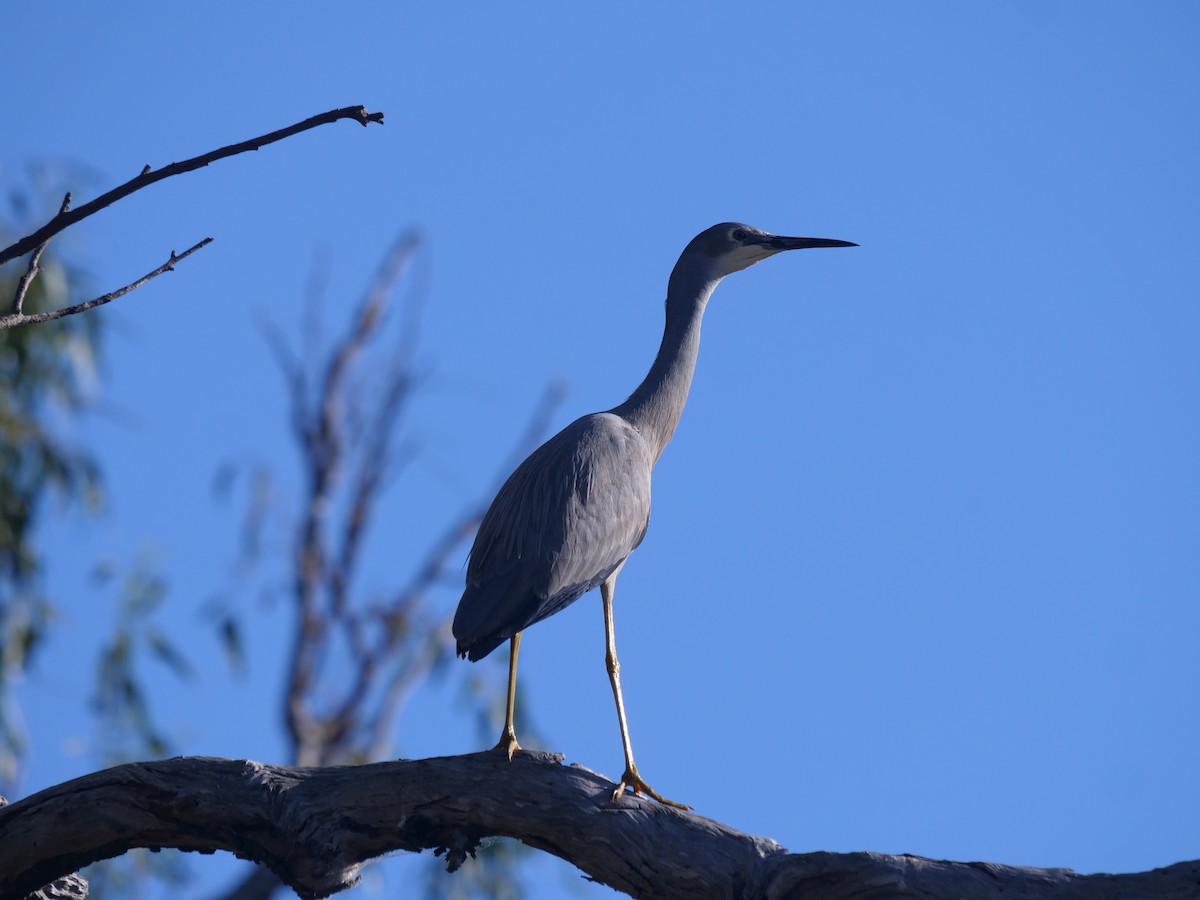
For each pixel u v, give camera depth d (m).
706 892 8.31
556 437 11.72
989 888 7.68
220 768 9.02
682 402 12.80
